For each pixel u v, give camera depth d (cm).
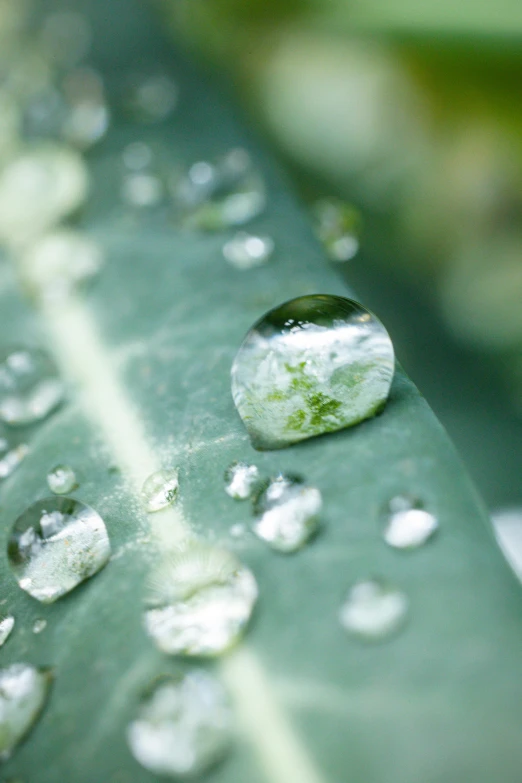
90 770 5
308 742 5
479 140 9
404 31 9
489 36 8
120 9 12
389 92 9
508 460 8
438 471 6
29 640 6
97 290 7
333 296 6
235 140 9
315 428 6
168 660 5
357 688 5
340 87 10
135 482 6
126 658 5
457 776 5
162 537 6
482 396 8
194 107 10
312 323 6
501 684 5
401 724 5
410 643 5
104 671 5
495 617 5
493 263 9
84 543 6
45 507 6
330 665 5
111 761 5
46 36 12
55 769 5
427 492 5
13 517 6
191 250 7
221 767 5
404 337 9
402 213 9
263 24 10
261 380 6
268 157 8
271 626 5
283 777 5
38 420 6
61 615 6
